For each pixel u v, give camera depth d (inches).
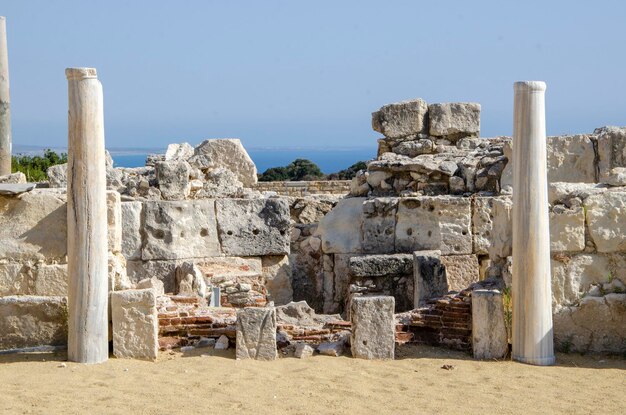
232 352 552.7
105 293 538.0
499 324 547.8
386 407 456.4
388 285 752.3
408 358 546.3
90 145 530.0
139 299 542.3
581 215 568.7
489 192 788.0
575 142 767.7
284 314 622.5
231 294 697.0
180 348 558.6
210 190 816.9
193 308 581.0
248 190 852.6
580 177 765.3
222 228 794.8
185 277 707.4
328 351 550.3
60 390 481.1
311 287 846.5
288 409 450.9
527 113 534.9
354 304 543.5
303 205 889.5
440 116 875.4
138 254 775.7
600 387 494.9
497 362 541.3
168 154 948.6
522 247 538.6
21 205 562.3
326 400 466.3
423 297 695.7
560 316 569.0
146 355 541.3
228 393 476.1
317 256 844.6
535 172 534.9
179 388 484.4
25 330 559.5
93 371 515.8
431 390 485.7
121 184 799.7
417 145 871.7
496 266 611.8
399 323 580.4
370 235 796.0
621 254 568.7
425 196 791.1
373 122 893.8
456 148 868.6
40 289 561.0
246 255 799.1
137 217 776.3
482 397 474.3
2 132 813.9
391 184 824.9
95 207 531.8
